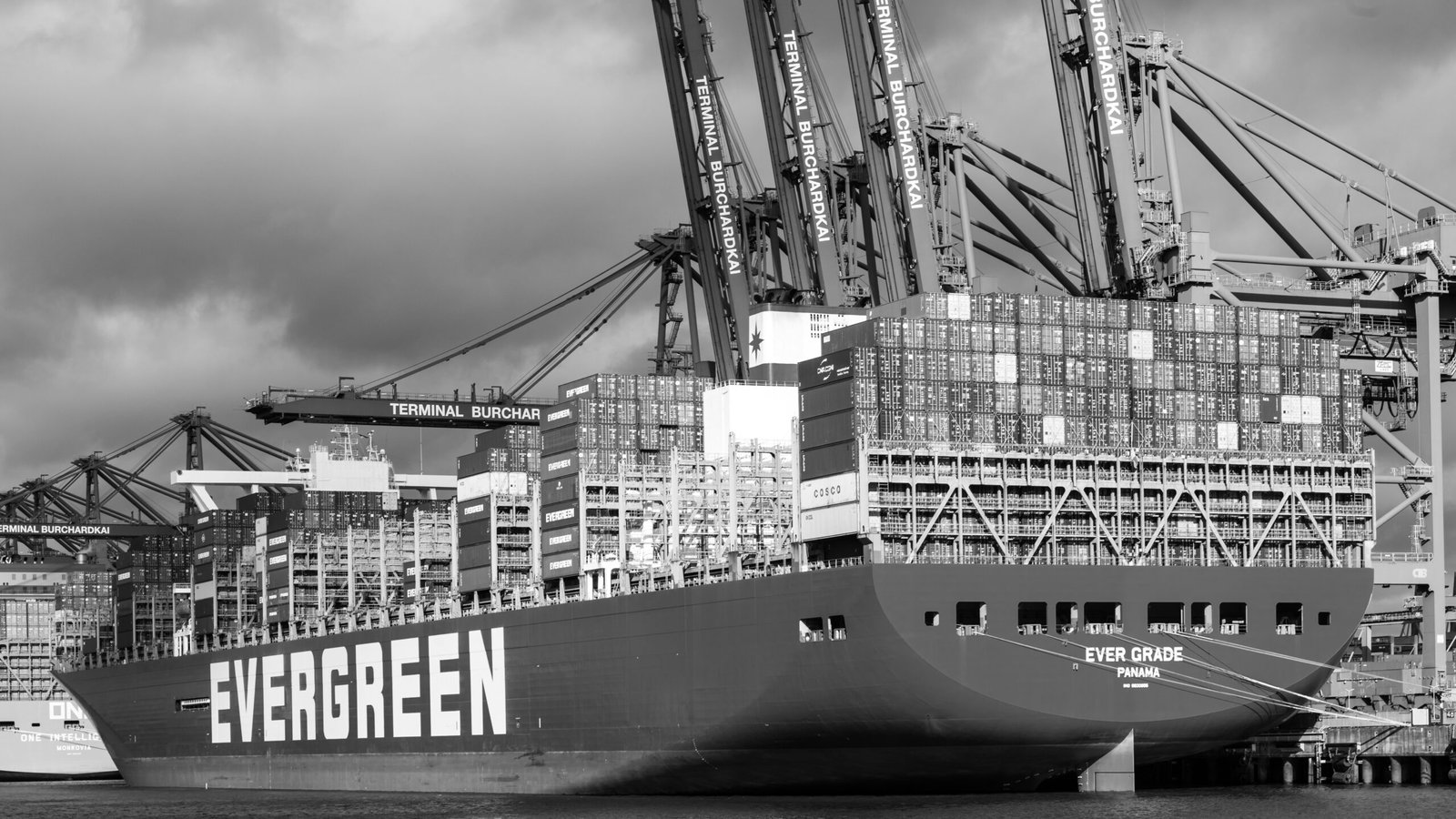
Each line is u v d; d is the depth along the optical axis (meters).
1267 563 77.44
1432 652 87.69
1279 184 90.31
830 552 75.31
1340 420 79.44
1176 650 73.56
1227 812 68.81
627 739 82.25
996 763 73.94
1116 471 75.38
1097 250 86.75
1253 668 74.62
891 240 92.75
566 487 90.81
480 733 91.62
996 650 70.88
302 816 81.19
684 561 83.25
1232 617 75.31
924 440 73.69
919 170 90.56
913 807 71.25
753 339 94.12
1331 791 79.00
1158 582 73.25
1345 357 92.69
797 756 76.25
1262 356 78.88
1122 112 85.81
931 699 70.44
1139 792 79.06
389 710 98.81
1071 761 74.69
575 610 85.06
